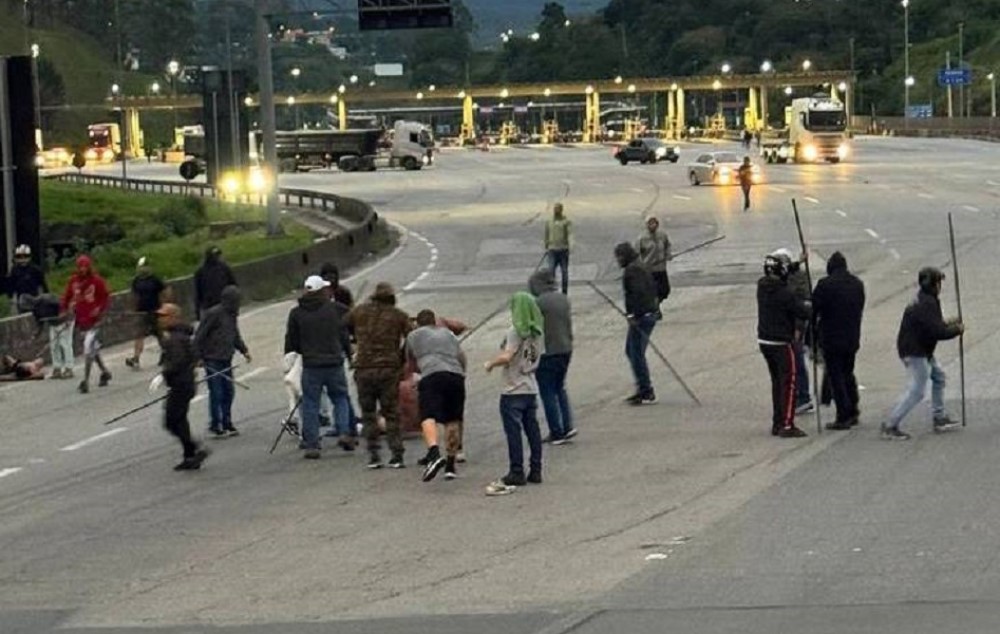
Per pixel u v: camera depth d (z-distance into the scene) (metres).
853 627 11.41
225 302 22.69
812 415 21.73
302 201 86.62
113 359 33.12
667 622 11.88
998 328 28.84
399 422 19.64
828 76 195.38
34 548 16.16
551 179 103.38
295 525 16.58
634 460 19.17
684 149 150.62
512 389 17.83
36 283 34.41
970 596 12.20
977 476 17.05
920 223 54.72
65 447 22.75
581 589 13.19
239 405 25.72
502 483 17.72
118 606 13.52
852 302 20.08
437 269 49.88
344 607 13.05
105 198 100.69
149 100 196.38
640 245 28.55
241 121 92.31
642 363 23.44
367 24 50.38
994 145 132.25
